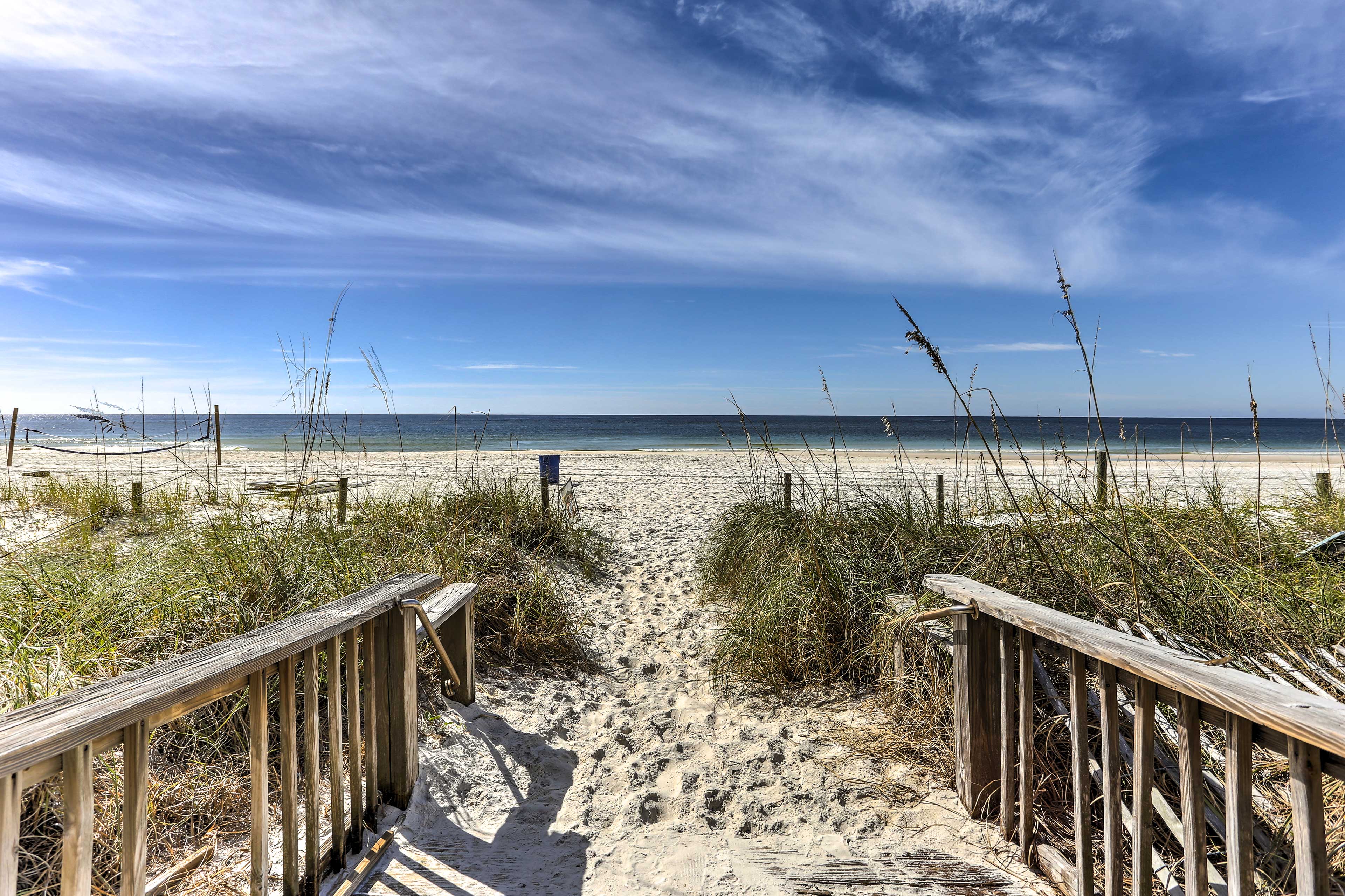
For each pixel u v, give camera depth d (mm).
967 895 2344
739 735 3672
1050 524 3578
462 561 5176
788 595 4613
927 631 3506
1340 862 2045
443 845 2666
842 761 3330
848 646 4324
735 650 4605
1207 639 3287
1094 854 2418
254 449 25734
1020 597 3537
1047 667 3156
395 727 2781
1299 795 1356
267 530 4691
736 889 2426
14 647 2846
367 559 4551
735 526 6637
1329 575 4102
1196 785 1624
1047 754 2812
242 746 2945
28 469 15555
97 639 3250
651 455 26766
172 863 2383
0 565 4102
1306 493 7312
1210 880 2158
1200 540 4168
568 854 2652
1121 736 2668
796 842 2711
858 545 4930
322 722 3229
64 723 1310
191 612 3578
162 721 1580
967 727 2754
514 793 3113
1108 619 3346
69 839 1336
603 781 3227
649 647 5086
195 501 8961
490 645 4633
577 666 4676
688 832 2812
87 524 6996
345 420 5309
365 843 2553
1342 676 3049
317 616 2297
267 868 1956
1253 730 1480
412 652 2852
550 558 6738
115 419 5926
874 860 2562
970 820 2736
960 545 4699
